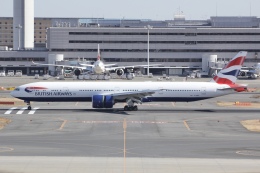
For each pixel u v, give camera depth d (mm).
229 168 160750
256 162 169750
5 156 176750
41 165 162750
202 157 178500
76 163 166125
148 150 190500
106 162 168125
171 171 156500
